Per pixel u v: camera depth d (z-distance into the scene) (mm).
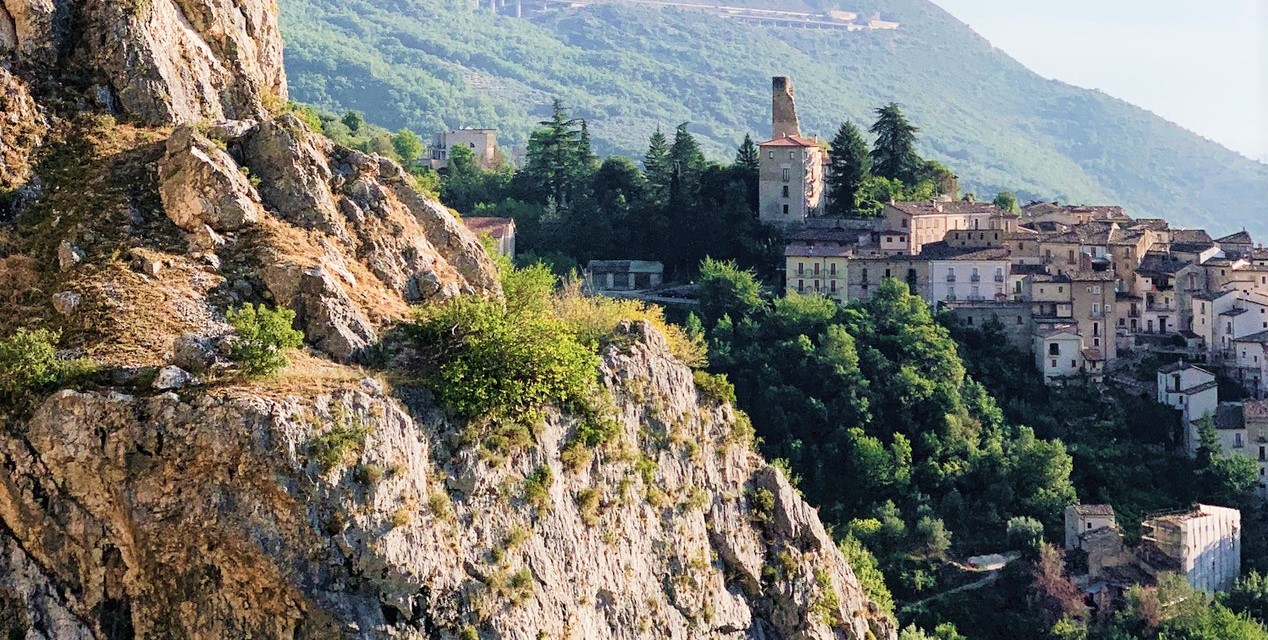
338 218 95188
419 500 80188
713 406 107688
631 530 93688
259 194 93188
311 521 76188
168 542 76938
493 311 91250
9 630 77312
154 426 77000
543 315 101000
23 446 77938
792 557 107125
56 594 77875
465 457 84000
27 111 94750
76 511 77812
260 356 80062
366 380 81938
